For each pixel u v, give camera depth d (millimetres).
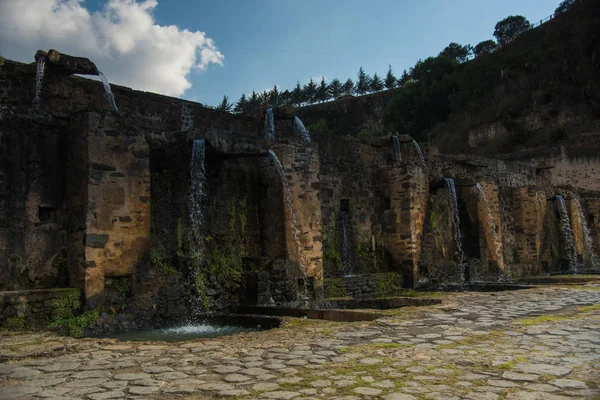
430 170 15219
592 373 3721
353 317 7184
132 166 7605
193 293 8727
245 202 10328
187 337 6734
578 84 36750
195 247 9250
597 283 11648
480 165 18438
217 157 9688
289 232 10102
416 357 4320
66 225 7316
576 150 28594
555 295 9047
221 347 4879
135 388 3500
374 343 4957
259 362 4234
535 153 30281
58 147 7410
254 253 10312
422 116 47375
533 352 4438
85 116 7191
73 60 8141
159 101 9875
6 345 4895
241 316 7734
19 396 3330
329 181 12711
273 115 11680
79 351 4750
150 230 8383
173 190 9125
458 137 41875
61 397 3301
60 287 7066
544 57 39688
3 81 7680
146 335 6906
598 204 22203
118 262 7297
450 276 14484
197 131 8789
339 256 12570
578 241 20719
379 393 3312
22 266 6824
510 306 7629
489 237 16203
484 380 3586
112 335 6848
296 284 10031
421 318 6523
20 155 6980
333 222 12656
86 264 6926
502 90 41125
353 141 13758
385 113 51625
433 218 14898
